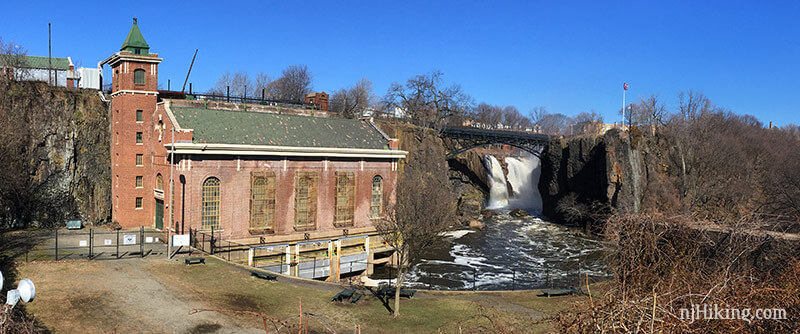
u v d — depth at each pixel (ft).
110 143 172.96
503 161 329.72
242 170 137.69
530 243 207.62
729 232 52.70
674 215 54.85
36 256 109.70
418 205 151.02
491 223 252.62
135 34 152.76
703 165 230.48
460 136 279.49
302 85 358.23
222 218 134.51
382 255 168.04
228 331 74.69
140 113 154.10
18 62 180.86
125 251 119.44
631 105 339.77
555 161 271.08
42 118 162.30
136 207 154.71
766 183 205.46
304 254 146.30
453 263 172.45
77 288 88.53
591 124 387.14
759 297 39.58
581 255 186.19
